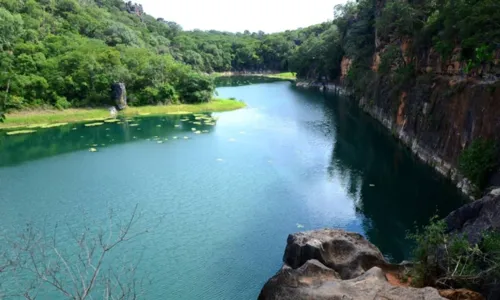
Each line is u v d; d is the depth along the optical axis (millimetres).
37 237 29062
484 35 38906
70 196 38062
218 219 33375
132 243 29297
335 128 67000
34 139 60344
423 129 48531
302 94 111312
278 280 17109
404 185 40406
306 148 54875
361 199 37250
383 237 30172
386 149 53750
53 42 93062
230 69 188750
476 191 33125
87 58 81562
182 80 90250
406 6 59062
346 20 113625
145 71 87188
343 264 21000
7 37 84500
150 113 80875
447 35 45531
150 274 25609
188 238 30250
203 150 54000
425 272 18219
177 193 38969
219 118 76938
